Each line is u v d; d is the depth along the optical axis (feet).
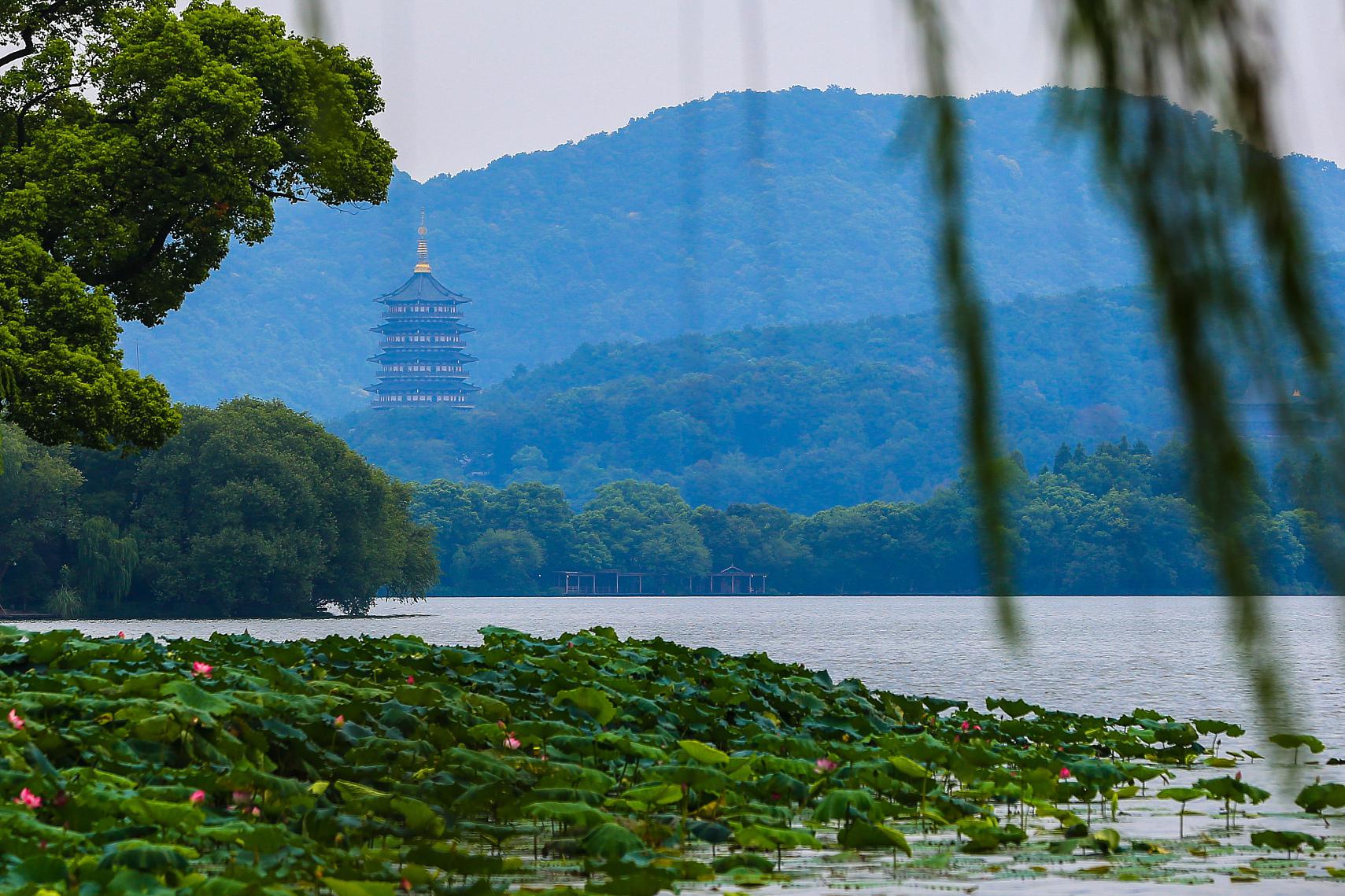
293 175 255.50
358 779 98.12
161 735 94.22
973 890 77.05
